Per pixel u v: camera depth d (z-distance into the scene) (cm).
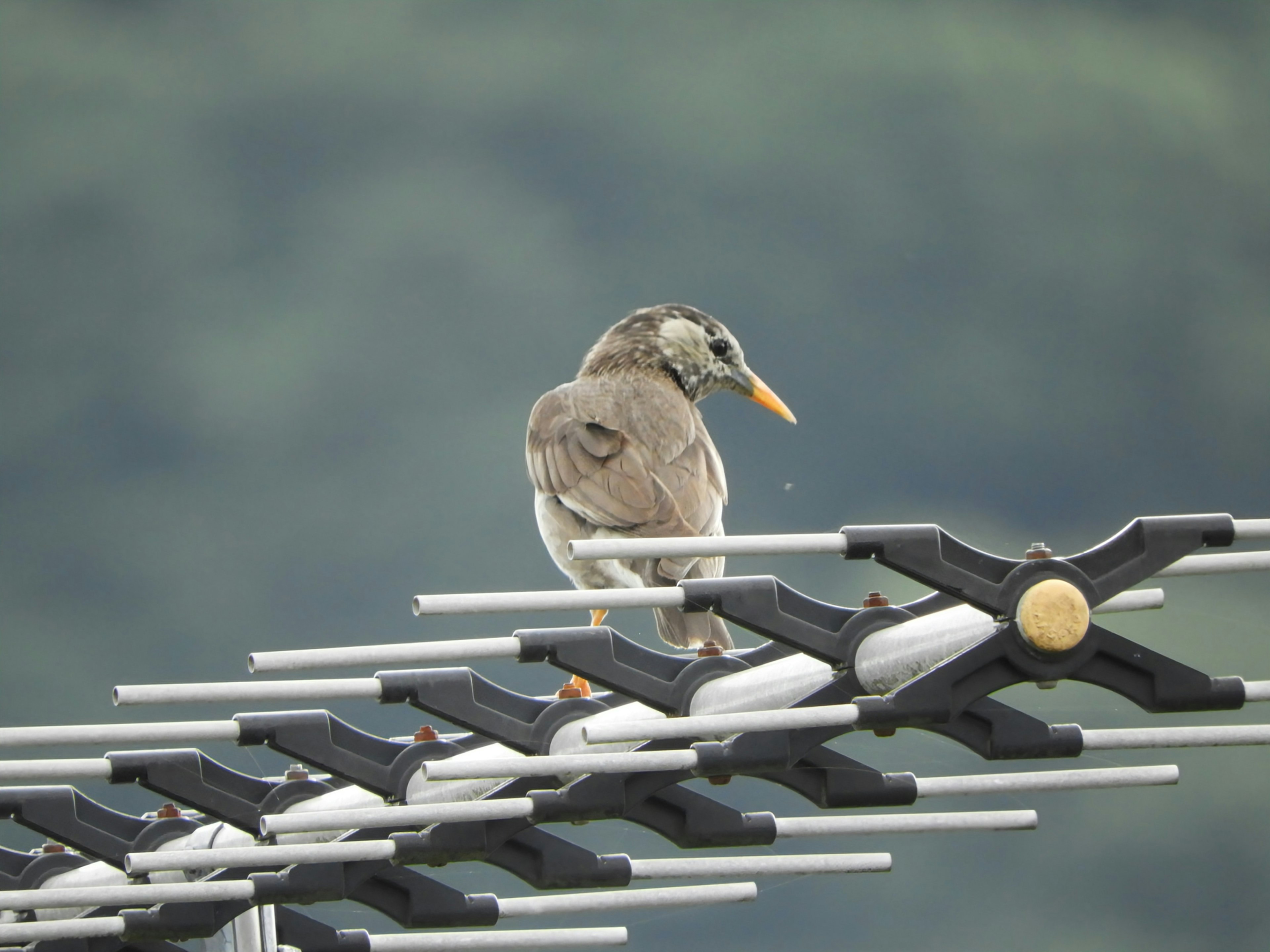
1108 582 409
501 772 424
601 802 456
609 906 526
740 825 485
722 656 478
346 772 480
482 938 564
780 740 430
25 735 430
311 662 408
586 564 813
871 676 442
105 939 548
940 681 407
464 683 465
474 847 471
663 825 484
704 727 418
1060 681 417
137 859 455
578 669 457
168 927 503
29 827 512
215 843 521
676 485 834
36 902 461
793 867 496
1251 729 429
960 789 460
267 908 559
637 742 460
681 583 432
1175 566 413
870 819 479
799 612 444
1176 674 417
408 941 566
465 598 397
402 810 443
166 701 408
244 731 469
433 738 493
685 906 525
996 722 435
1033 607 403
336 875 486
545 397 884
